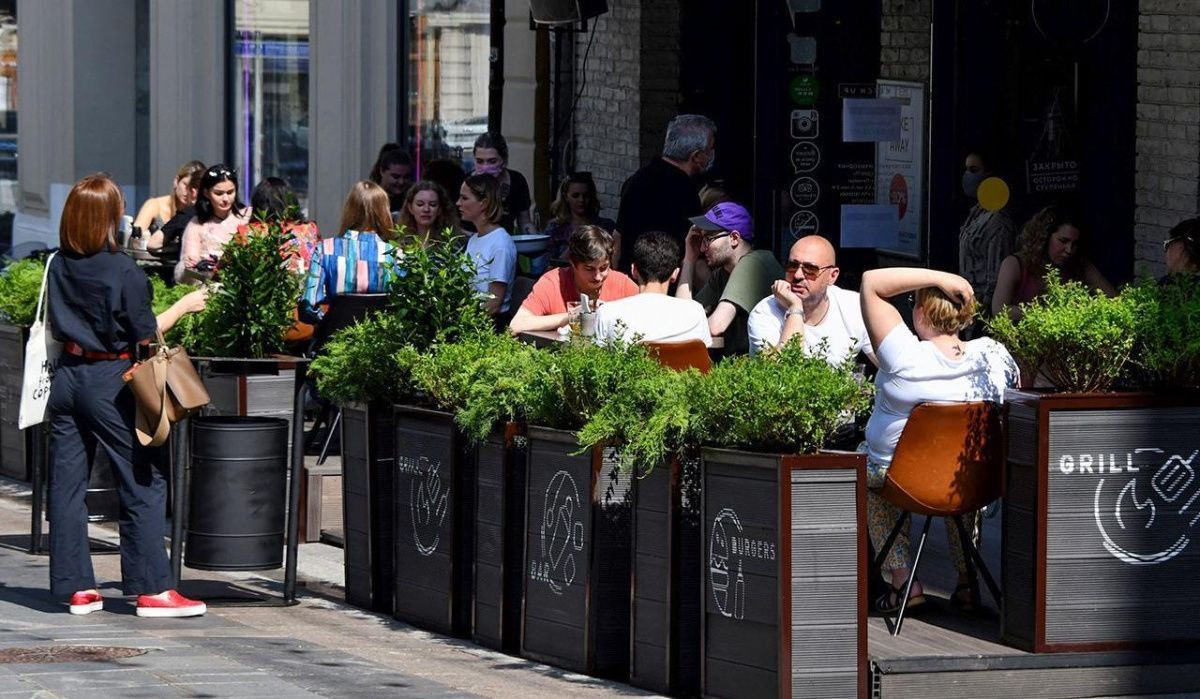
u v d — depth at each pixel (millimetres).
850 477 10250
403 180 21438
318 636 12352
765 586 10320
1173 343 10719
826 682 10297
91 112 33469
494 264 16828
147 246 21969
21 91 34875
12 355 16578
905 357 11125
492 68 23688
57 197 33938
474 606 12398
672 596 10961
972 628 11258
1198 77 16188
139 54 33750
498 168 20656
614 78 23047
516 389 11859
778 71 18266
